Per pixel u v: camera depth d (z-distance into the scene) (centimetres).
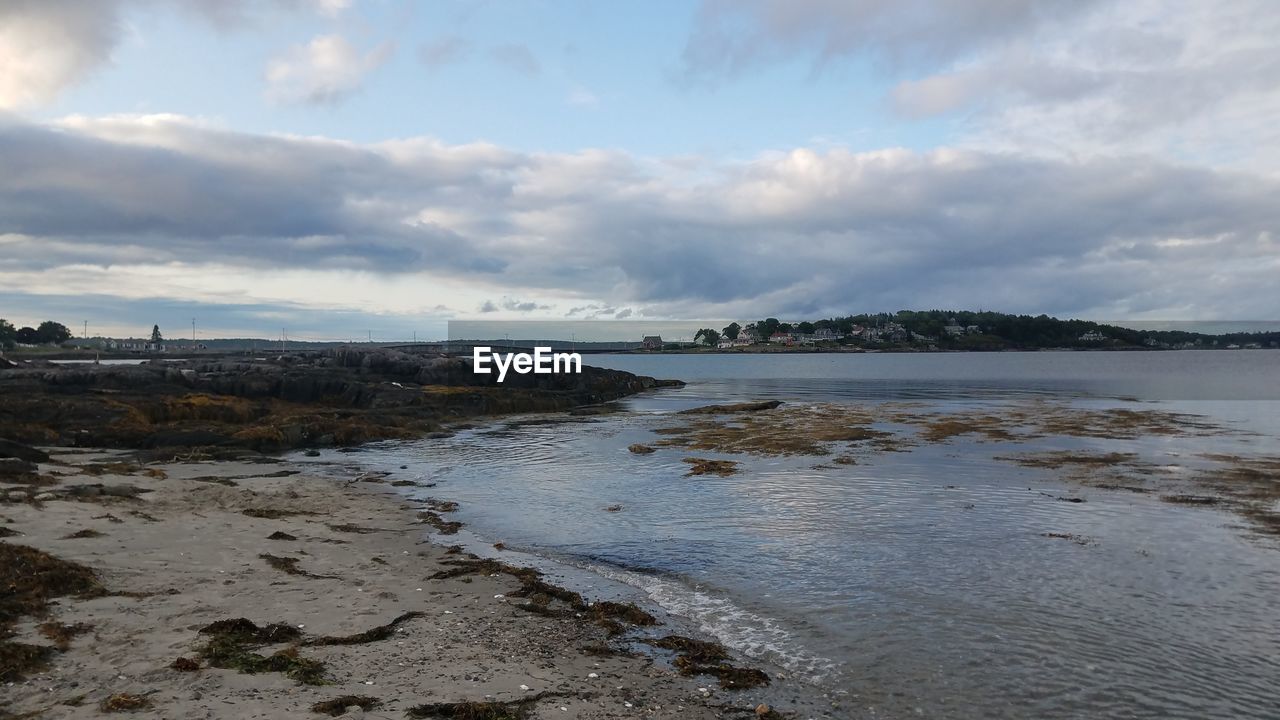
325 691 786
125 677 792
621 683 866
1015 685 895
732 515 1842
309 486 2219
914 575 1326
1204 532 1620
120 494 1845
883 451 2972
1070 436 3444
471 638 988
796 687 881
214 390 4419
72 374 4138
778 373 13950
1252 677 920
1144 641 1028
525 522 1783
